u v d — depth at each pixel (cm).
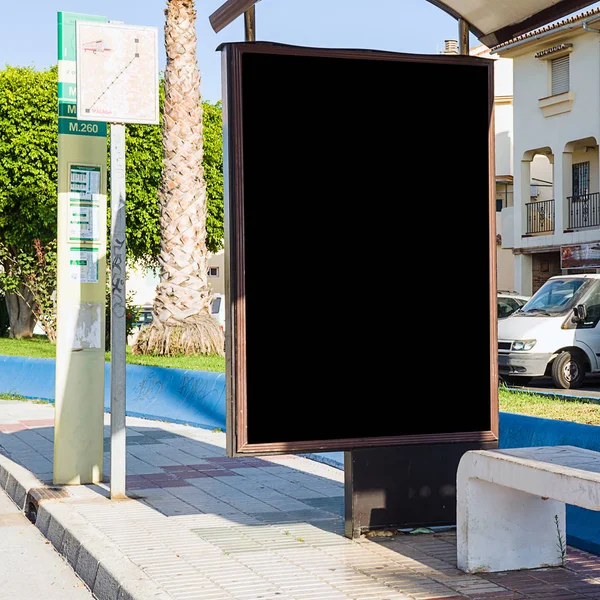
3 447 1077
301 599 491
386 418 595
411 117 598
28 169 3450
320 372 579
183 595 499
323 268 580
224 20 577
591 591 506
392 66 593
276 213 570
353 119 586
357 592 503
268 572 544
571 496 459
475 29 639
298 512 725
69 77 822
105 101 746
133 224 3681
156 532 653
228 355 563
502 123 3944
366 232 589
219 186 4000
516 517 550
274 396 571
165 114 1955
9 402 1631
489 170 614
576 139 3162
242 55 561
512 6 593
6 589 585
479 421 615
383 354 593
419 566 556
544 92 3294
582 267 3147
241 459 996
